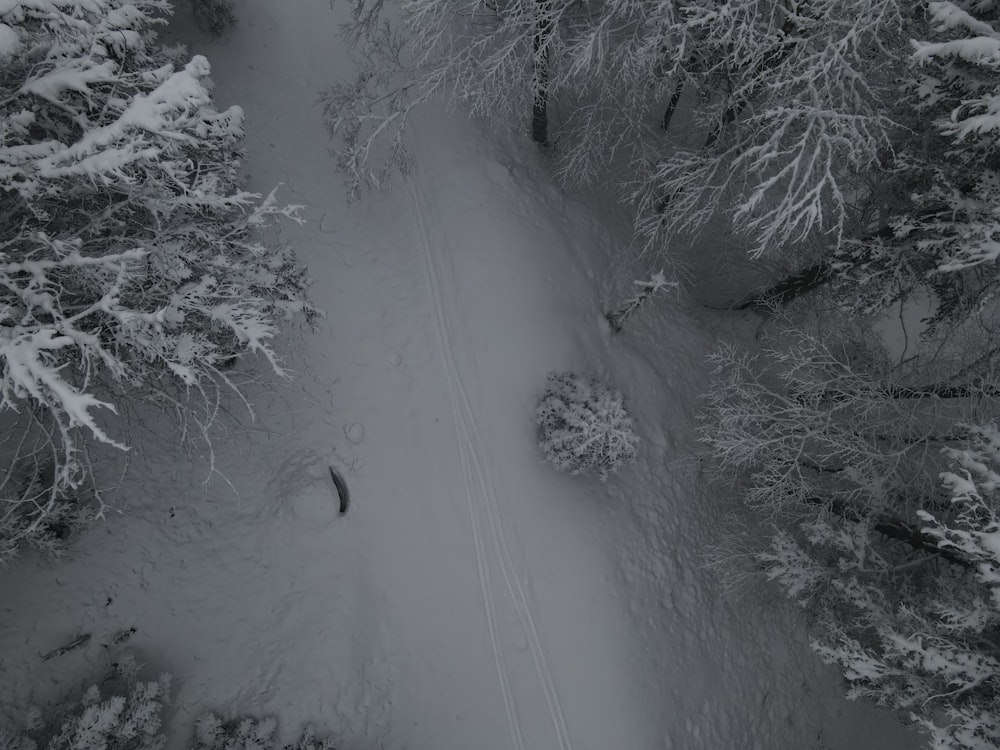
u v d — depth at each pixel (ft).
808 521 33.22
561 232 36.65
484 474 32.09
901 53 26.61
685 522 34.60
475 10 29.96
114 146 16.67
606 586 31.37
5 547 22.30
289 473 30.94
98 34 17.03
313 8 38.99
